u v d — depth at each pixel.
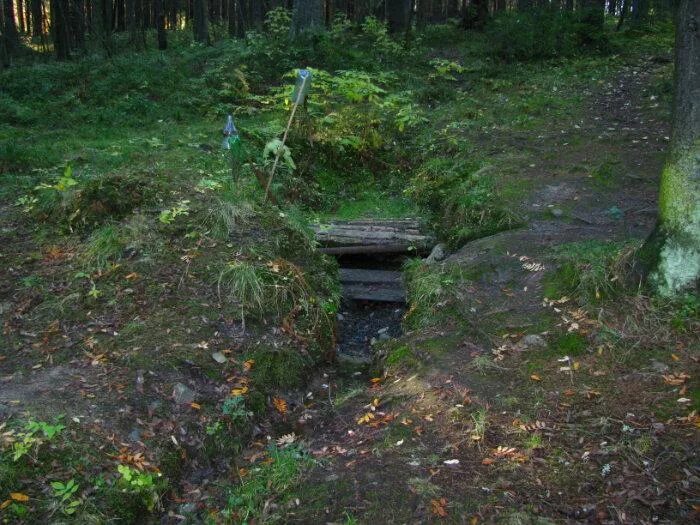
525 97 11.44
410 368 4.73
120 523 3.22
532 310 5.14
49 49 22.39
